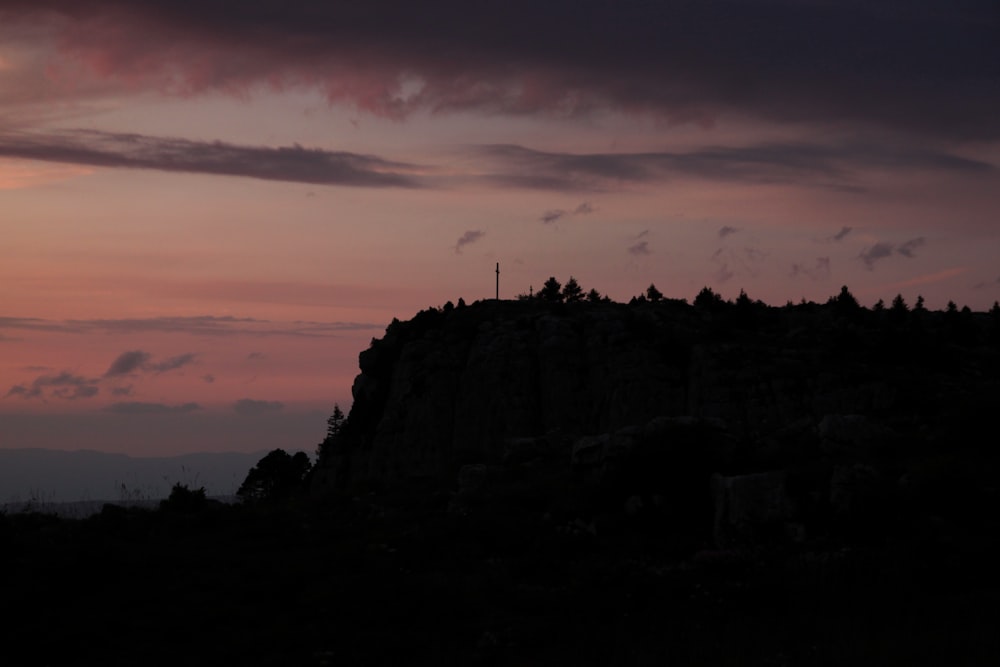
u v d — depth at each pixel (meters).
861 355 91.38
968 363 90.50
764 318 108.31
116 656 25.28
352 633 26.94
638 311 104.38
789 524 35.00
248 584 31.75
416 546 36.44
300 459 97.00
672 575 31.41
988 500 35.34
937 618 25.06
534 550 35.75
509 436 93.75
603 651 24.17
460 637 26.98
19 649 25.70
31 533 37.62
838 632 24.31
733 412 85.00
